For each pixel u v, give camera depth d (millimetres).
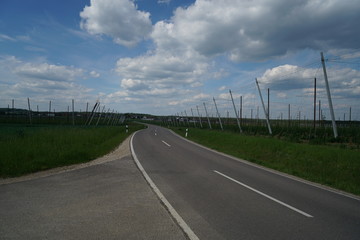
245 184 7906
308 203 6164
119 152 14875
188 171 9680
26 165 8922
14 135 16281
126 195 6168
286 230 4426
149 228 4258
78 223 4371
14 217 4590
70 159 10977
